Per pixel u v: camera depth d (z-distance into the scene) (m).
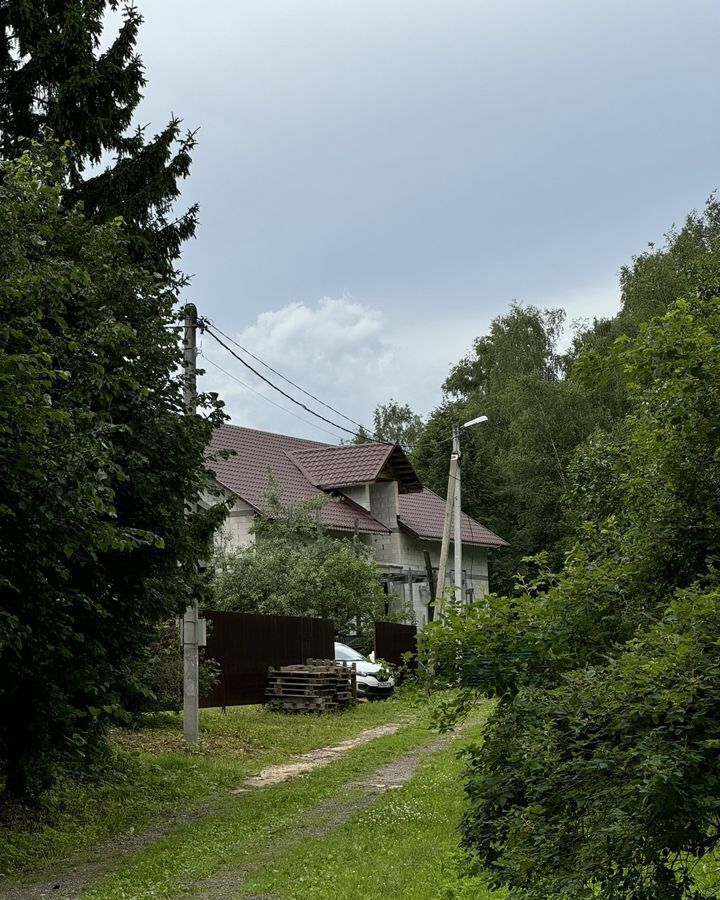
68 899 8.82
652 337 4.99
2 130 19.30
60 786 13.05
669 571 4.98
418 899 7.66
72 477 9.59
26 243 10.83
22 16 18.44
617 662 4.20
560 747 4.42
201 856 10.09
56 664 11.55
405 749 17.59
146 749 16.73
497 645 4.83
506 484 58.09
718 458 4.95
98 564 11.95
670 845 4.02
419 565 42.91
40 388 9.09
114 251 13.11
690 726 3.87
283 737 19.77
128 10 19.92
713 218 46.75
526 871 4.37
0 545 10.04
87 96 19.06
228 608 28.39
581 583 4.86
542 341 61.34
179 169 19.98
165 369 13.30
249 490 35.22
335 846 10.05
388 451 40.06
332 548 32.25
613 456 7.05
